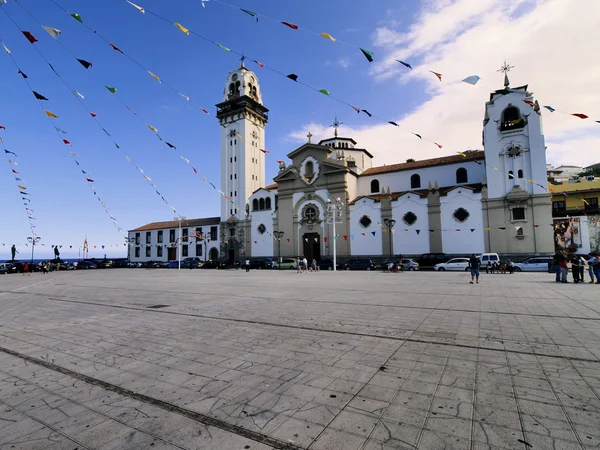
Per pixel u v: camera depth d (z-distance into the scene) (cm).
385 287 1778
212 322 892
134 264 6619
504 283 1897
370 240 4434
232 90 6134
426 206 4100
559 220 3516
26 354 637
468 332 739
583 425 346
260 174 6081
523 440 321
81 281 2638
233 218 5738
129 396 440
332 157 5388
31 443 332
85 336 770
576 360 546
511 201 3659
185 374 514
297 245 5050
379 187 4859
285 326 827
